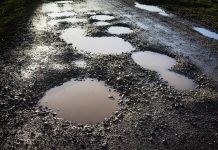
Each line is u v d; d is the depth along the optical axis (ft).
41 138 31.32
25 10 85.25
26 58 51.03
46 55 52.34
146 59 53.21
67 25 70.59
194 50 60.85
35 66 47.73
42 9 87.45
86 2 101.19
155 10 97.14
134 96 40.37
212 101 40.81
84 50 55.26
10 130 32.37
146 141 31.76
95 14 83.30
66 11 85.51
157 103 39.22
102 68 47.78
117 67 48.60
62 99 38.70
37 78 43.60
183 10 98.37
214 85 45.65
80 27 69.41
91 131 32.68
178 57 55.57
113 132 32.78
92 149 30.07
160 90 42.55
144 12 92.12
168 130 33.91
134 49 57.47
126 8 96.07
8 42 58.75
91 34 64.44
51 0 101.19
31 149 29.73
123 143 31.19
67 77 44.37
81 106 37.40
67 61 49.93
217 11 100.07
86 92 40.68
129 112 36.70
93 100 38.86
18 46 56.70
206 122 36.14
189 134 33.58
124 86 42.75
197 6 107.65
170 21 83.76
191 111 38.11
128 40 62.18
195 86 44.93
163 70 49.29
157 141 31.89
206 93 42.91
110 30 68.95
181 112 37.68
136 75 46.37
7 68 47.03
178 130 34.06
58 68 47.01
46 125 33.37
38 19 75.92
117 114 36.11
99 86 42.45
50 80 43.16
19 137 31.37
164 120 35.68
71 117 35.09
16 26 69.21
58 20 75.15
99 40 61.21
